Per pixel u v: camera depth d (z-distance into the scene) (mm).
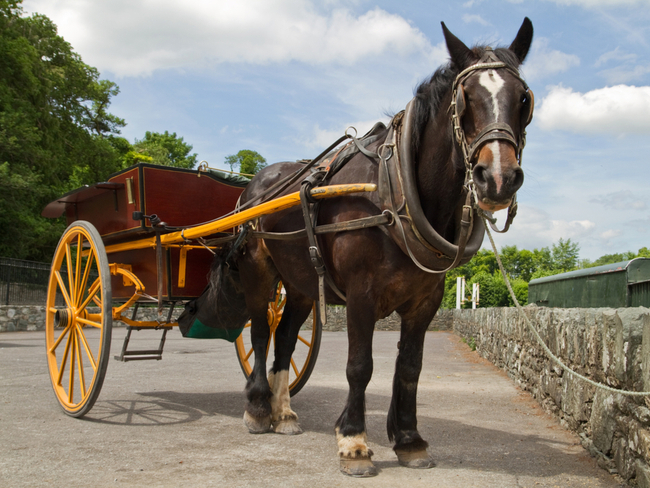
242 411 5129
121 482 3064
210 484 3055
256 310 4727
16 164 23203
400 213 3166
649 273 6531
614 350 3449
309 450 3822
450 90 3041
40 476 3148
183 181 5223
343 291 3717
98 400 5508
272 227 4273
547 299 10320
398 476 3252
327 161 3963
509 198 2504
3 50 24812
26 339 13977
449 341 17531
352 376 3344
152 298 5059
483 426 4730
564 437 4324
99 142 33688
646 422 2920
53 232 26188
